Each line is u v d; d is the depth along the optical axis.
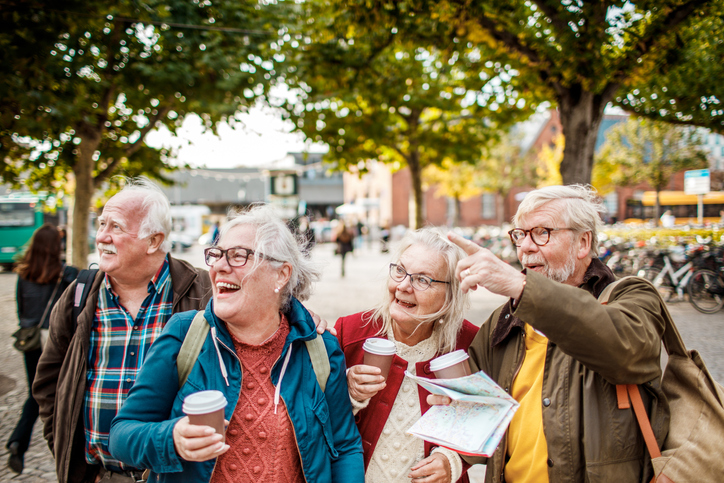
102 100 7.80
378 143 12.77
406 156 14.19
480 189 30.03
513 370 1.72
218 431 1.24
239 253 1.50
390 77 10.02
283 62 8.35
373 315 2.00
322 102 10.95
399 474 1.77
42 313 3.31
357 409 1.75
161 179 10.29
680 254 9.14
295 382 1.56
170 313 2.02
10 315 9.23
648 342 1.39
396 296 1.84
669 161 14.34
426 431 1.53
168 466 1.26
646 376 1.42
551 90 6.14
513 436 1.68
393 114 12.73
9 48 5.28
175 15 7.52
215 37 7.91
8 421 4.20
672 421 1.50
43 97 5.62
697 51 6.41
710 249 8.88
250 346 1.54
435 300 1.79
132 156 9.66
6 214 17.86
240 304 1.49
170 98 7.98
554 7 5.28
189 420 1.23
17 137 6.92
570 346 1.32
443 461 1.72
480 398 1.43
